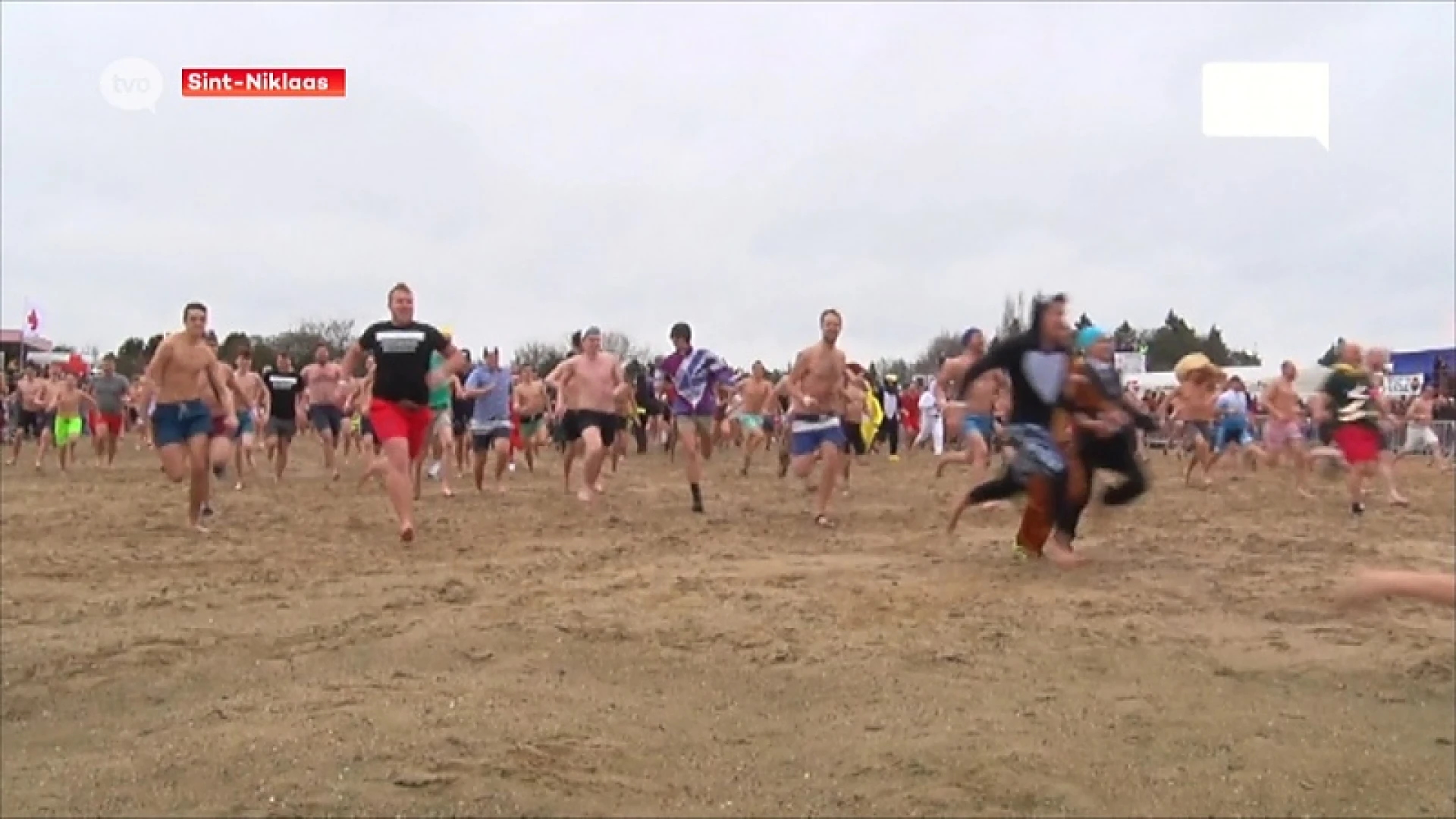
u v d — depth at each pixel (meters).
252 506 13.39
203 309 11.20
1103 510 12.12
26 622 6.95
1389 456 15.43
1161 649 6.39
